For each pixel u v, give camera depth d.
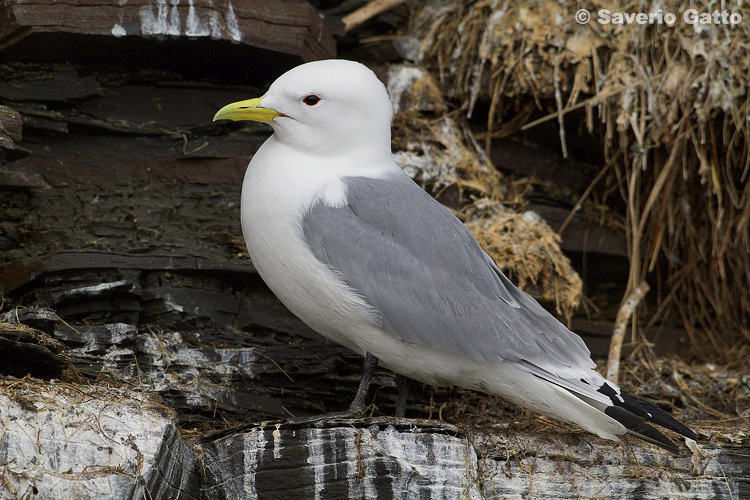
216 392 7.48
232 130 8.74
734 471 7.04
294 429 6.37
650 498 6.84
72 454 5.61
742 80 9.41
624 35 9.58
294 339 8.12
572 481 6.78
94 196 8.28
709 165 9.80
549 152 10.32
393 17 10.30
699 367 9.97
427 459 6.31
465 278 6.80
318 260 6.66
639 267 10.30
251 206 6.93
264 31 8.38
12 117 7.36
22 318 6.91
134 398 6.42
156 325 7.81
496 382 6.85
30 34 7.79
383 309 6.61
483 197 9.68
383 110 7.30
